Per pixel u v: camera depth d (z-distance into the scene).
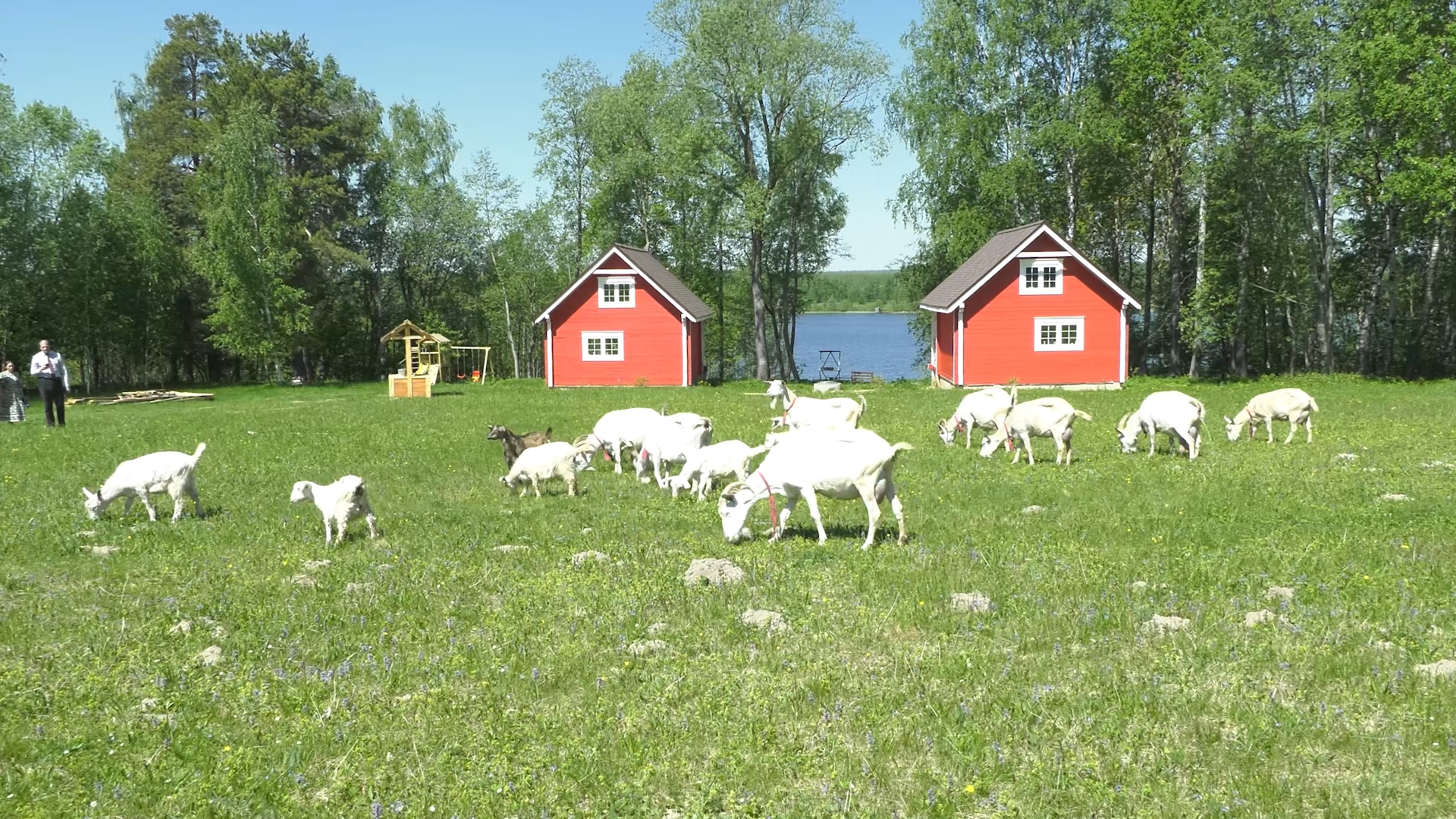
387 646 8.78
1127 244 58.06
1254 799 5.91
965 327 42.25
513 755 6.73
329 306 61.75
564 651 8.55
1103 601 9.52
